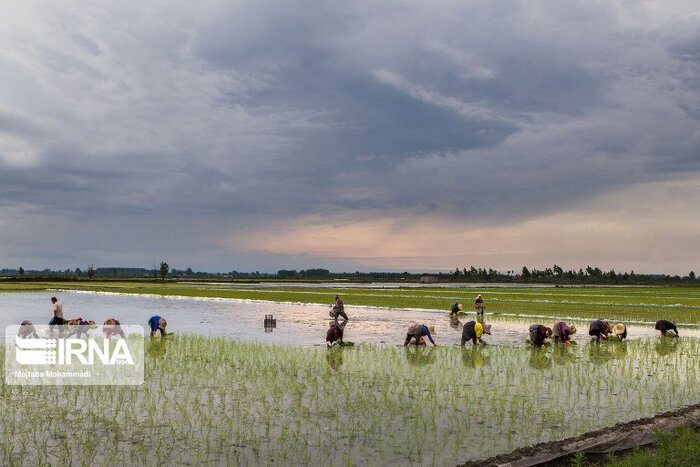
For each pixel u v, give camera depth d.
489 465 8.37
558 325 21.06
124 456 8.83
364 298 55.12
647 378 14.77
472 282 183.25
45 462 8.57
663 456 8.73
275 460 8.64
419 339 21.23
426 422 10.64
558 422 10.66
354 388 13.48
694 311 37.38
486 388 13.50
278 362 17.17
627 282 190.75
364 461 8.62
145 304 49.34
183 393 12.99
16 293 69.81
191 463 8.52
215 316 36.41
